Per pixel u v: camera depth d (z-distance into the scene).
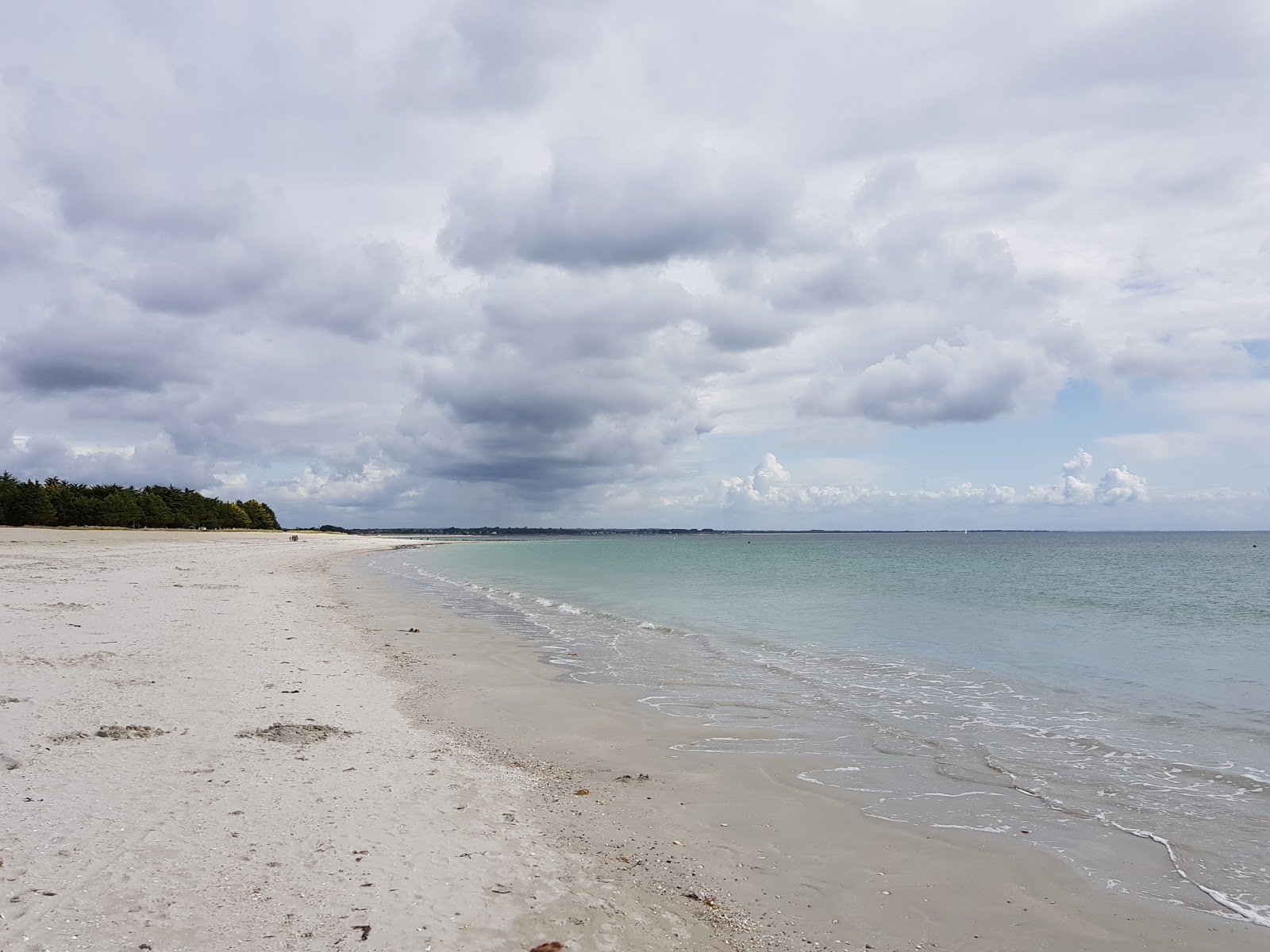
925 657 17.61
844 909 5.78
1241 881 6.38
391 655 16.59
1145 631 22.14
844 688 14.15
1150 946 5.36
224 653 14.59
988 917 5.71
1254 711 12.39
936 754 9.96
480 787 8.06
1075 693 13.77
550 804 7.77
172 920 4.66
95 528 93.19
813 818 7.68
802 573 52.50
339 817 6.72
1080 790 8.57
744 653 18.12
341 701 11.64
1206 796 8.41
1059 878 6.39
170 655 13.79
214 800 6.81
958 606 29.33
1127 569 56.03
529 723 11.38
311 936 4.64
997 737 10.78
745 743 10.43
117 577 29.66
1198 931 5.58
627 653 18.05
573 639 20.23
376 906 5.12
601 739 10.60
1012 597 33.47
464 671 15.32
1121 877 6.43
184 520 122.06
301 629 19.23
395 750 9.18
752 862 6.57
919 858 6.76
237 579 33.97
